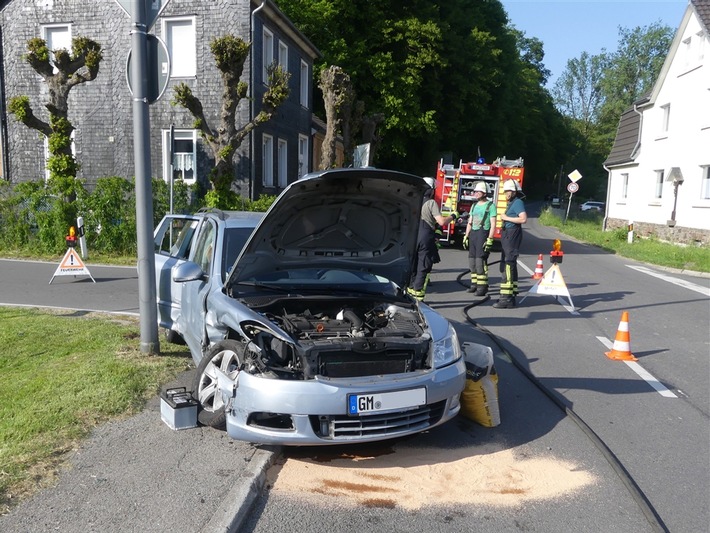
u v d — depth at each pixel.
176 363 6.05
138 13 5.91
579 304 10.98
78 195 16.36
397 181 4.62
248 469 3.91
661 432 5.02
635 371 6.77
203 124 16.22
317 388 3.92
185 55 19.48
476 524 3.54
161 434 4.43
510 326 8.97
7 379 5.61
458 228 20.72
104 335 7.13
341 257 5.25
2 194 16.67
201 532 3.21
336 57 33.56
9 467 3.81
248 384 4.00
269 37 20.70
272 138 21.34
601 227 34.47
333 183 4.51
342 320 4.84
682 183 23.36
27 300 10.06
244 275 5.03
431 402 4.20
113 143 20.30
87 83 20.25
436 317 4.85
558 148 84.25
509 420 5.20
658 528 3.50
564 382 6.32
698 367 7.02
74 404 4.86
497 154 51.88
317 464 4.24
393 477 4.09
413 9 36.81
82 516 3.32
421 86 37.75
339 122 20.98
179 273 5.30
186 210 16.95
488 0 46.84
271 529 3.42
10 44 20.64
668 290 12.96
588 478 4.16
